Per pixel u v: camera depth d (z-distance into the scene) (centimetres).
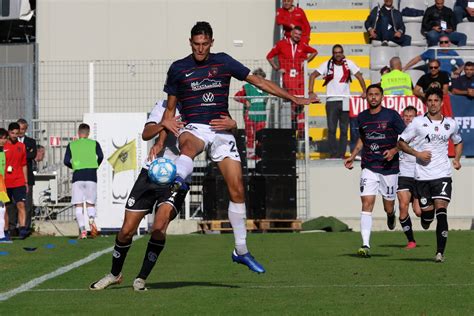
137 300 3025
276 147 7031
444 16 8488
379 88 4969
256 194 7094
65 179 7800
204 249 5369
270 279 3700
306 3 8944
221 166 3409
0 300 3097
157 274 3934
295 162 7062
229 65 3359
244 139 7075
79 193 6694
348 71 7612
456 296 3088
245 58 9119
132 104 8219
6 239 6275
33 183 7106
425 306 2850
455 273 3869
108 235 7106
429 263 4362
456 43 8481
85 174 6681
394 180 5034
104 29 9125
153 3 9150
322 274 3878
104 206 7062
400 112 7450
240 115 7606
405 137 4641
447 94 7419
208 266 4303
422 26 8600
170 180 3141
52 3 9106
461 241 5894
